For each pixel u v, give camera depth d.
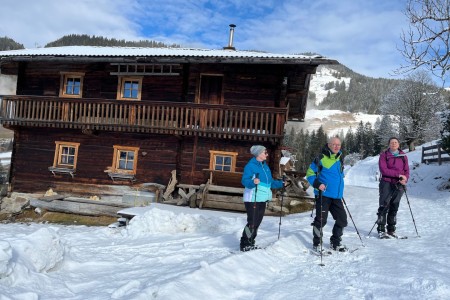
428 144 40.31
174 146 15.18
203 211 11.77
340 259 5.27
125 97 15.85
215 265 4.28
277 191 14.03
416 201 12.78
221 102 14.98
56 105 15.48
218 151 14.70
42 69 16.55
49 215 14.16
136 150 15.41
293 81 16.06
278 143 14.00
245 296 3.78
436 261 5.04
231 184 13.80
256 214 5.60
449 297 3.63
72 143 15.91
